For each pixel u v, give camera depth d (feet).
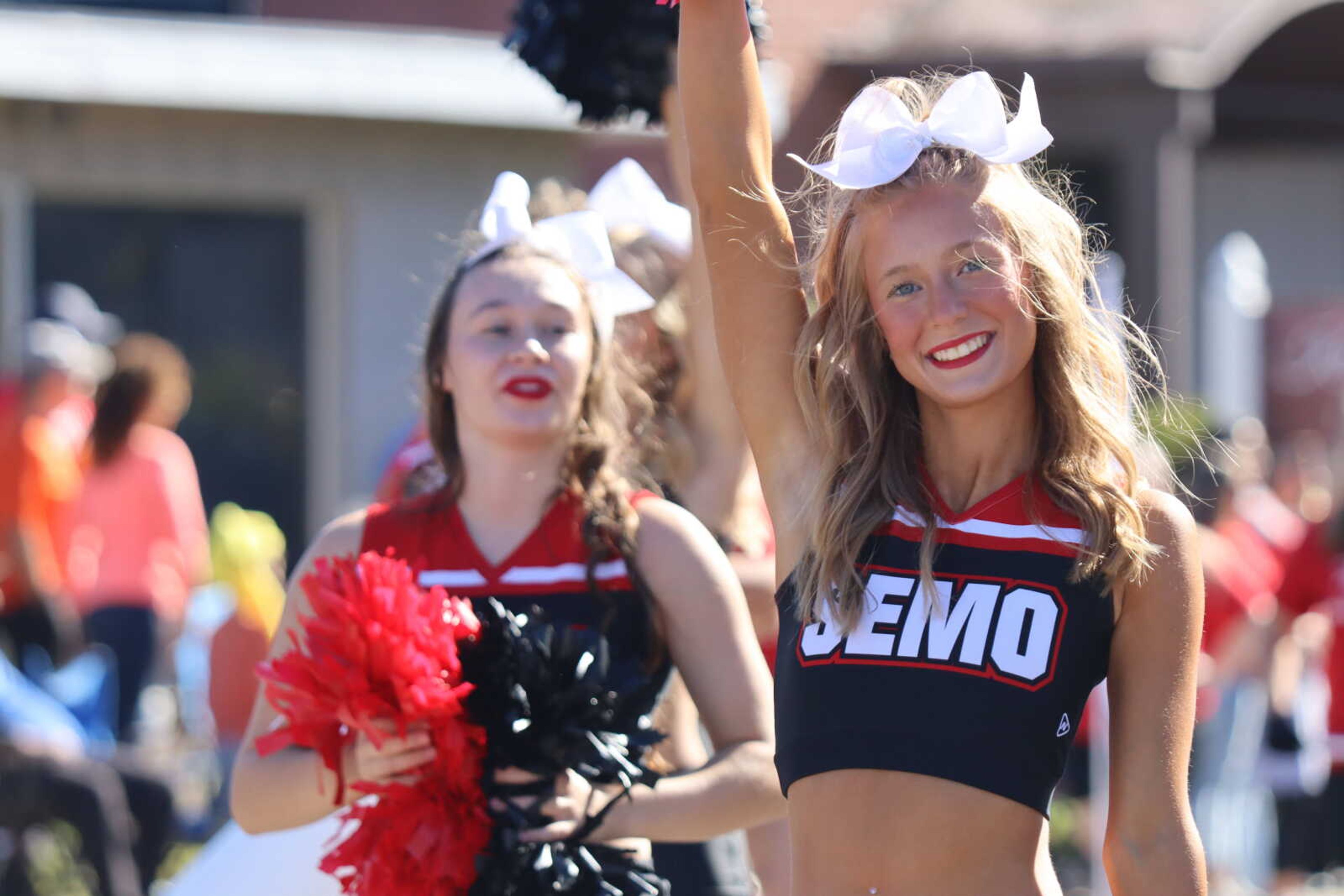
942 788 25.45
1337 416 118.42
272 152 97.30
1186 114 111.55
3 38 93.25
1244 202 135.85
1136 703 26.22
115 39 95.86
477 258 33.91
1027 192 27.68
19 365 81.51
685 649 31.94
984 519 26.94
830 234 28.76
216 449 99.35
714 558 32.27
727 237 31.01
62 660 71.97
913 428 28.27
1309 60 117.91
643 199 42.96
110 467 79.10
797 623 27.63
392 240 99.30
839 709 26.25
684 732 36.29
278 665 29.53
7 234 94.02
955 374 26.73
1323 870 82.02
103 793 64.64
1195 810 81.97
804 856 26.35
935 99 30.71
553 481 32.48
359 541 32.83
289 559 100.48
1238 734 81.25
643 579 31.81
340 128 97.96
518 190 34.60
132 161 95.30
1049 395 27.40
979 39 114.83
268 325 99.66
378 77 97.09
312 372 99.81
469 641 29.76
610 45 39.14
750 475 40.86
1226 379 113.70
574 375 32.37
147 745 76.69
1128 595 26.37
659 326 41.09
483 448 32.50
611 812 30.12
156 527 79.30
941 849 25.35
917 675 25.94
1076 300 27.43
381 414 99.71
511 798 29.43
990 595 26.22
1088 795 80.74
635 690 30.19
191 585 81.00
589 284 33.81
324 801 31.14
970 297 26.63
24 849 64.39
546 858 28.94
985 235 26.73
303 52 98.73
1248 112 122.93
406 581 29.48
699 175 31.40
